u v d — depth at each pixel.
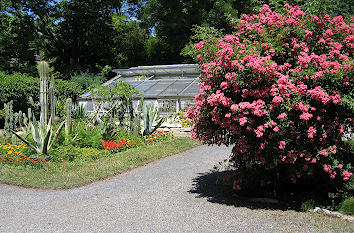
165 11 30.84
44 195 6.19
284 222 4.78
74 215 5.03
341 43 6.04
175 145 11.34
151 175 7.78
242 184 6.29
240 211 5.25
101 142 10.68
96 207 5.41
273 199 5.77
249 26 6.25
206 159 9.52
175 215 5.03
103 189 6.58
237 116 5.36
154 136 12.62
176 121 15.98
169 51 35.66
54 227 4.55
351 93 5.29
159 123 13.01
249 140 5.49
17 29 29.67
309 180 6.41
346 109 5.50
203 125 6.17
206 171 8.12
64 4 30.48
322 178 6.26
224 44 5.80
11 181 7.03
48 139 9.32
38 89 20.95
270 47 5.70
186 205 5.53
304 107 5.10
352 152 6.57
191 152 10.60
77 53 33.34
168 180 7.29
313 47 5.88
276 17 6.05
